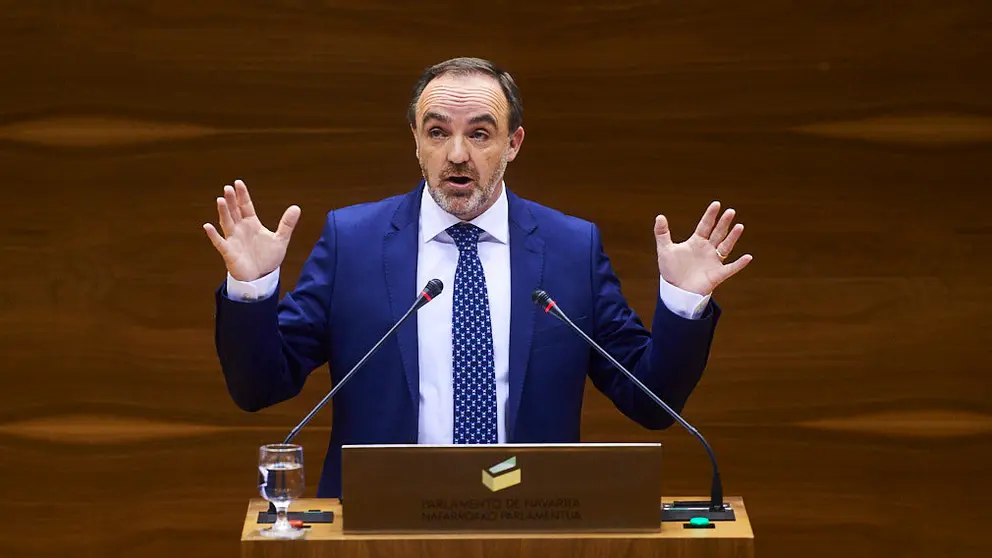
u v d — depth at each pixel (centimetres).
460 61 1018
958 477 1563
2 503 1553
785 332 1570
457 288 1009
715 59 1543
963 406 1559
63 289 1547
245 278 905
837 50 1535
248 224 910
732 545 778
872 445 1568
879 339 1561
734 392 1578
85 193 1541
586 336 907
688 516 828
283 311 1011
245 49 1540
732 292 1573
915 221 1551
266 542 771
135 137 1539
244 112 1546
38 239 1542
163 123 1541
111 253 1548
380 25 1546
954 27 1524
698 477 1584
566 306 1019
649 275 1570
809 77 1539
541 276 1021
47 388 1551
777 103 1544
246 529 802
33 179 1536
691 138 1553
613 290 1045
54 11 1523
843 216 1554
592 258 1044
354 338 1005
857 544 1572
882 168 1545
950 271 1551
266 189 1551
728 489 1581
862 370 1566
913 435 1564
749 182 1554
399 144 1556
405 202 1050
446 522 787
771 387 1575
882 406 1566
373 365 995
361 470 788
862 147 1545
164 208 1549
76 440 1555
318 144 1552
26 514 1555
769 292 1567
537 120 1555
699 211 1559
